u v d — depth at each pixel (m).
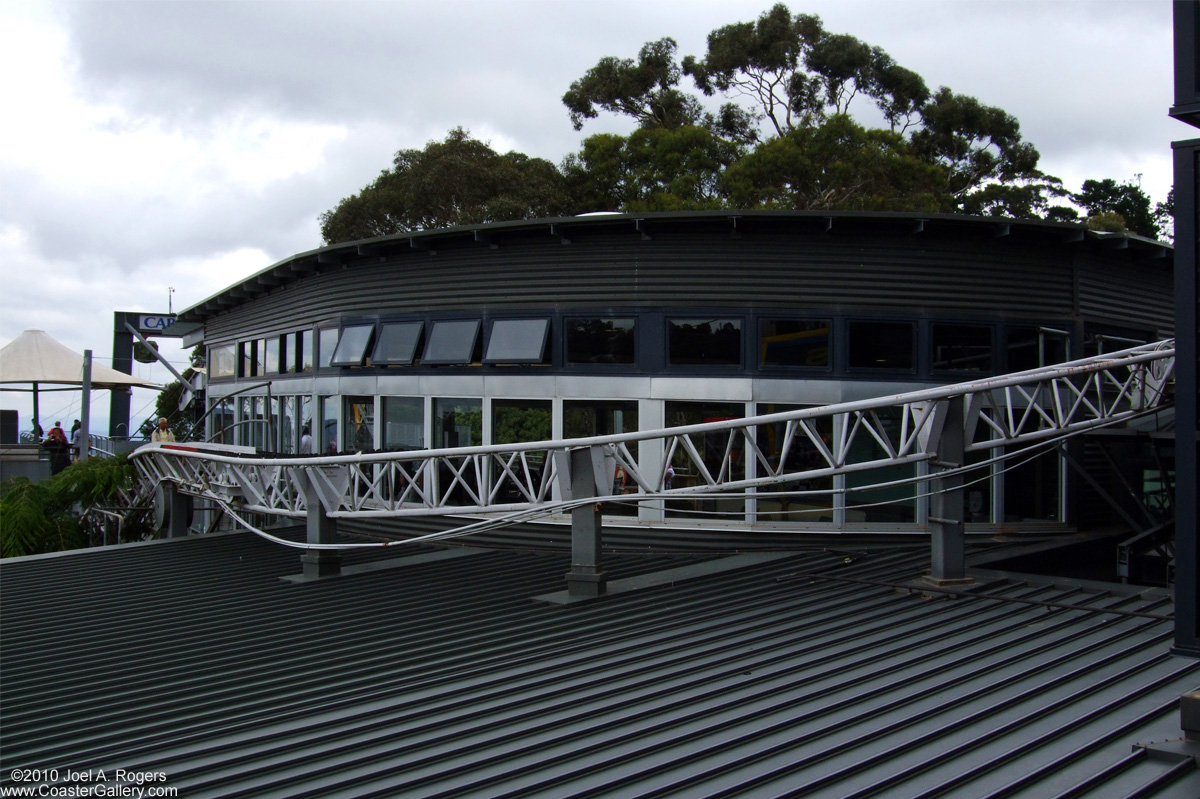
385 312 18.86
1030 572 15.30
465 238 17.53
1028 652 9.41
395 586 13.69
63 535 23.92
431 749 7.72
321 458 14.38
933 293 16.02
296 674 9.79
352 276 19.70
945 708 7.93
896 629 10.59
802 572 13.52
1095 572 16.55
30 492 24.19
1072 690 8.31
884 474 15.86
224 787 7.13
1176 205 5.80
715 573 13.74
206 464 19.05
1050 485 17.03
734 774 6.88
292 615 12.14
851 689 8.62
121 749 7.95
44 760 7.78
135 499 24.45
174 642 11.02
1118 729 7.22
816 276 15.88
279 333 22.81
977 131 43.19
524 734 7.90
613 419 16.53
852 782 6.60
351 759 7.54
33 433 37.03
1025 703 8.04
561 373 16.72
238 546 17.55
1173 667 8.84
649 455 16.23
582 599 12.34
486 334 17.36
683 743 7.58
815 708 8.14
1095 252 17.39
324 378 20.48
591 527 12.60
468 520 17.50
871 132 38.22
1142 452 17.67
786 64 41.81
